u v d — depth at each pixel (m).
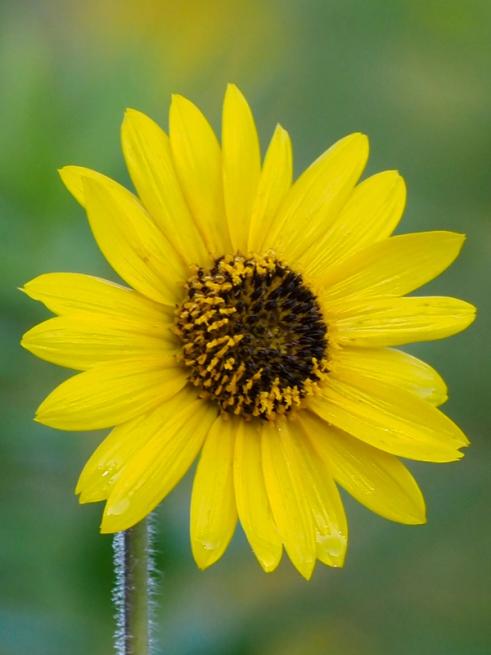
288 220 0.54
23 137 0.56
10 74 0.57
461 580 0.60
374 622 0.60
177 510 0.58
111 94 0.57
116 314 0.51
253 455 0.52
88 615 0.56
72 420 0.50
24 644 0.55
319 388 0.53
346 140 0.54
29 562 0.56
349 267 0.54
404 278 0.54
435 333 0.54
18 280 0.56
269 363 0.53
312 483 0.52
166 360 0.52
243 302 0.53
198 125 0.53
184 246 0.52
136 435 0.51
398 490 0.53
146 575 0.51
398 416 0.53
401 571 0.60
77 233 0.57
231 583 0.59
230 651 0.57
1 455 0.56
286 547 0.52
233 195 0.53
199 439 0.52
